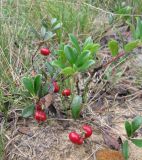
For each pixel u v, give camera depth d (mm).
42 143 129
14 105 142
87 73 159
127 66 173
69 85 144
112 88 158
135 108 150
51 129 134
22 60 167
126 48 128
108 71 153
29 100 142
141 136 133
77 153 125
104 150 125
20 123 138
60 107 141
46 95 128
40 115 126
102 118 141
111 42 127
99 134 133
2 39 172
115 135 132
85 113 141
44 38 150
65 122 137
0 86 146
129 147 128
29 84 123
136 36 135
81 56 118
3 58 161
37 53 172
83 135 119
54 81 134
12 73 155
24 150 127
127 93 158
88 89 148
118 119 142
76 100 123
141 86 162
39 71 154
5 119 137
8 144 128
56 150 126
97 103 150
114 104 151
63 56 123
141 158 124
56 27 164
